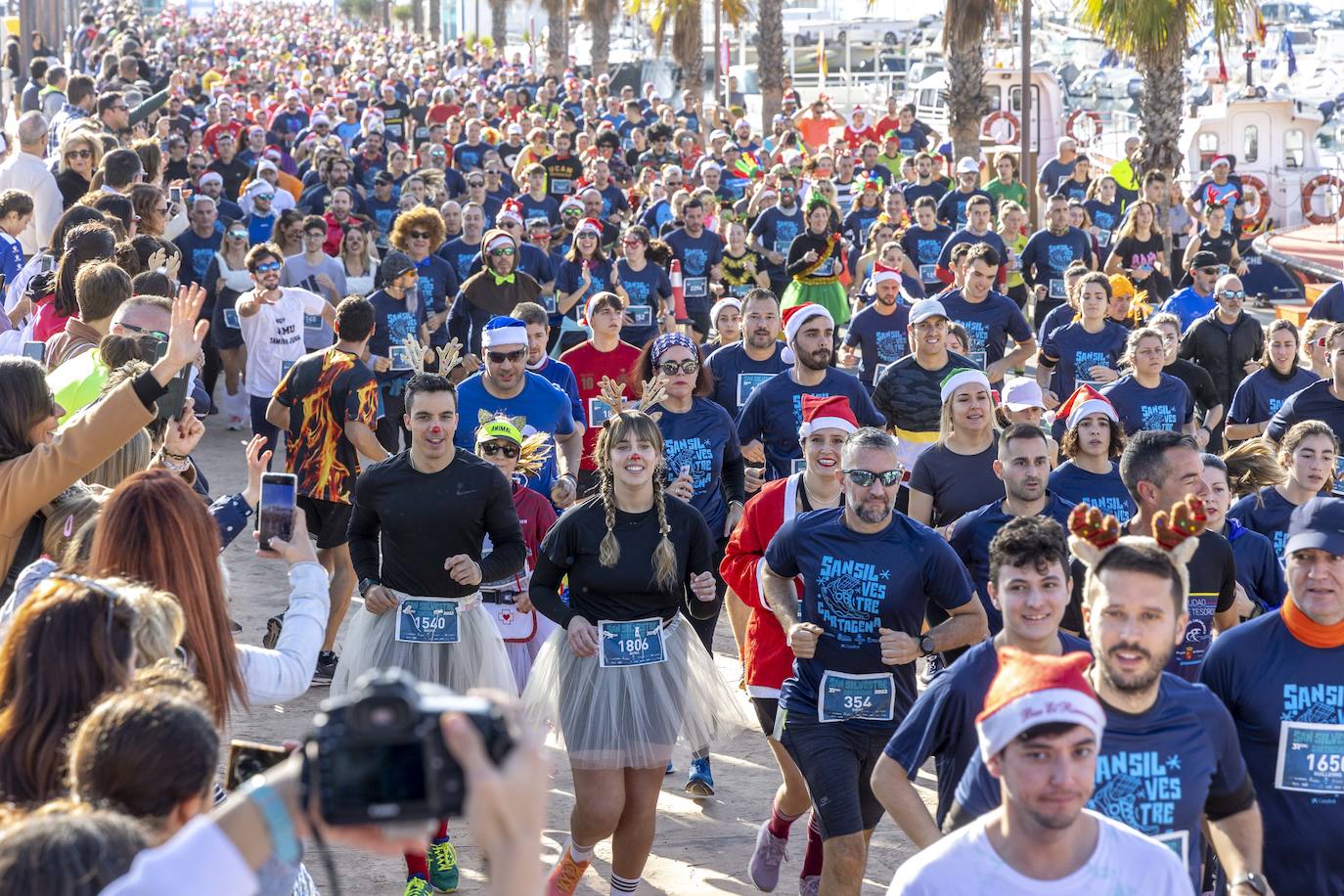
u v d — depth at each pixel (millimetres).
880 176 26219
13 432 5246
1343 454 9773
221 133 24156
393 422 13055
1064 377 12430
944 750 4805
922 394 10094
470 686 6637
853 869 5801
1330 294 13922
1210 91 33969
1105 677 4242
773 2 38438
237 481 13406
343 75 52906
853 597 5918
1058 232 17688
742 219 20953
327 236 17047
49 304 9133
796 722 6023
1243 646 4973
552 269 15938
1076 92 43719
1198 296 14555
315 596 4785
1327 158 33000
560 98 41500
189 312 5148
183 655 4082
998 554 4773
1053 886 3557
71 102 18094
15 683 3518
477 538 6648
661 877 6902
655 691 6262
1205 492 6348
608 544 6328
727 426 8758
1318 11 58781
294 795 2463
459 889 6656
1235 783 4430
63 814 2609
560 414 8891
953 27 27562
